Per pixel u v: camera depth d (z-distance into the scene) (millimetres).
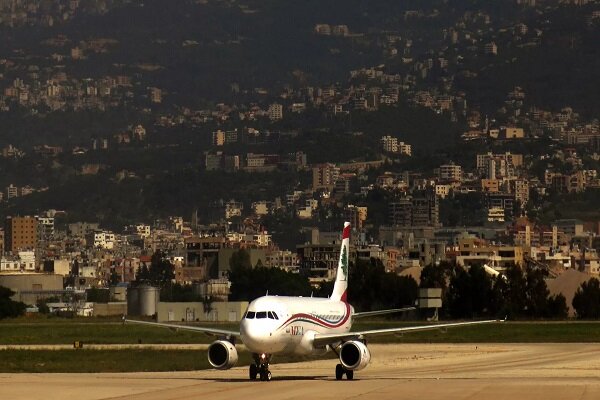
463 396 194375
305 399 191000
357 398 192000
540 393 199250
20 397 199000
